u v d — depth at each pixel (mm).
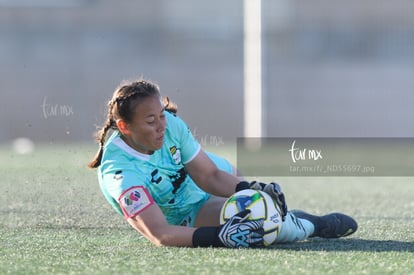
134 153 13328
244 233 12711
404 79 53344
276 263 11617
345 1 54031
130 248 13352
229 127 52656
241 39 53875
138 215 13094
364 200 23125
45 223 16609
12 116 51031
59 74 52156
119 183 13195
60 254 12867
